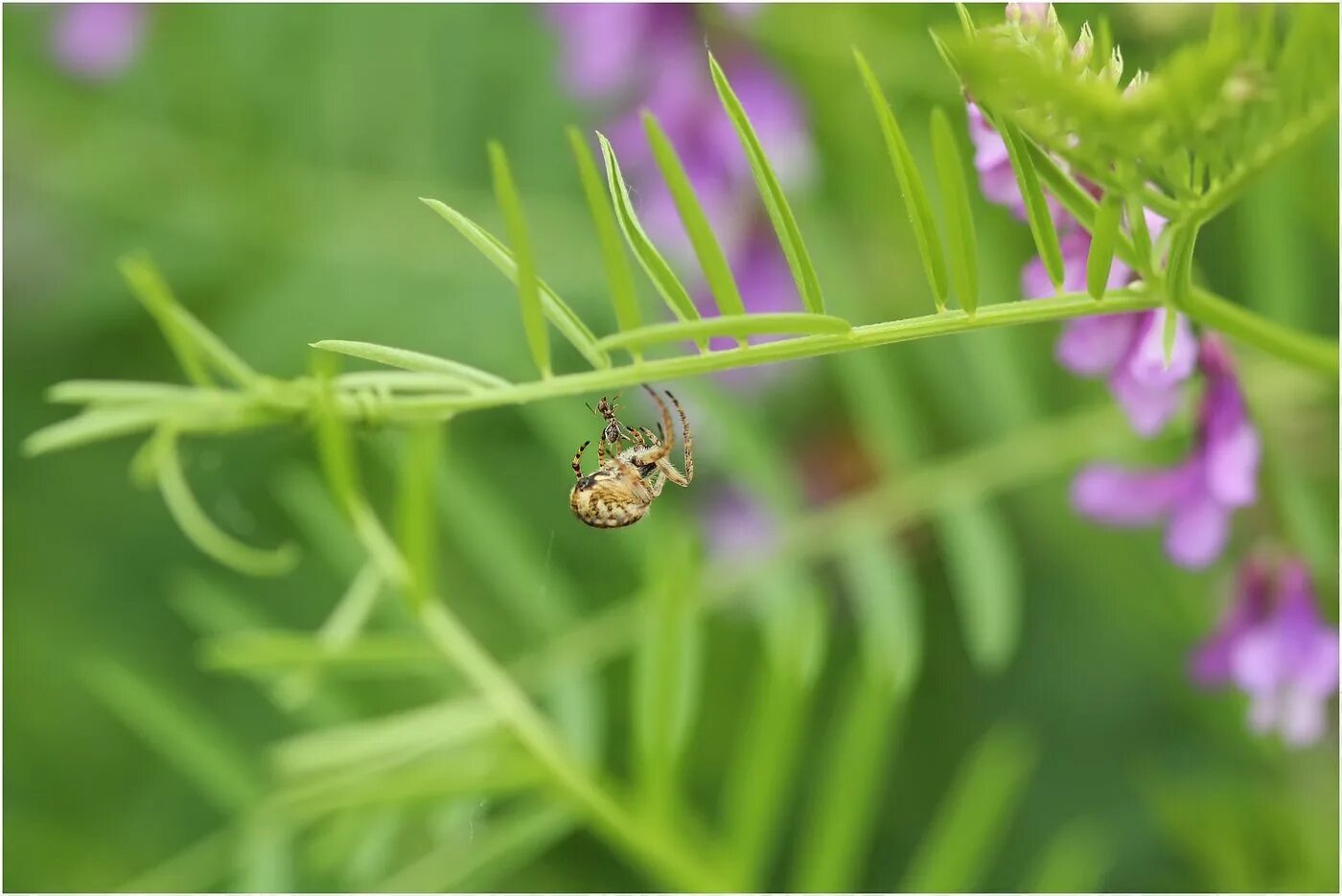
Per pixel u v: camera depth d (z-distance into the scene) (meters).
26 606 0.60
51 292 0.58
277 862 0.40
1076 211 0.30
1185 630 0.46
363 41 0.55
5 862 0.54
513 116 0.55
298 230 0.55
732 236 0.46
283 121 0.56
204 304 0.55
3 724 0.59
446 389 0.32
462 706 0.38
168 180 0.56
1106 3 0.38
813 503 0.50
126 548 0.62
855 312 0.46
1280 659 0.38
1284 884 0.41
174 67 0.56
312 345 0.30
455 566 0.57
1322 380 0.41
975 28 0.29
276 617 0.56
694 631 0.38
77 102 0.57
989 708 0.56
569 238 0.53
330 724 0.41
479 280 0.53
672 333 0.29
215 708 0.56
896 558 0.42
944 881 0.39
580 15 0.48
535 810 0.39
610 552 0.52
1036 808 0.54
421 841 0.43
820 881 0.38
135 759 0.58
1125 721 0.54
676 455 0.45
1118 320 0.34
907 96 0.48
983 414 0.45
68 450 0.63
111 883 0.55
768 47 0.48
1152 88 0.28
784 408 0.52
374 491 0.54
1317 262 0.44
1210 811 0.42
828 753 0.52
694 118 0.47
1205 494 0.37
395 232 0.54
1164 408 0.34
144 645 0.59
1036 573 0.55
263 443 0.57
